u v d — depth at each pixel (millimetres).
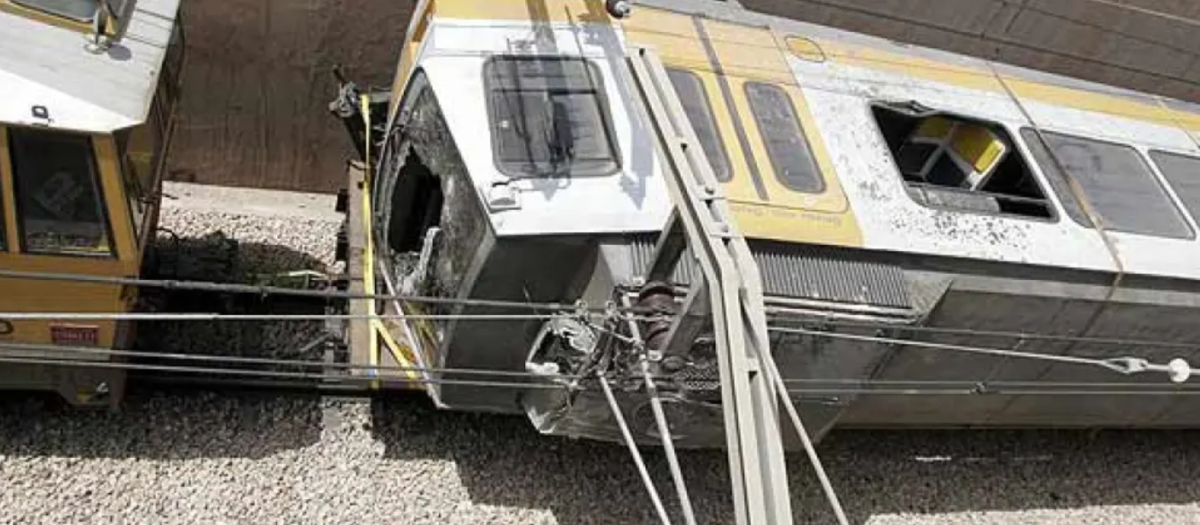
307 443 8391
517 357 7598
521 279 7176
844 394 8078
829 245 7562
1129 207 9062
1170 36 12711
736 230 5625
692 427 7754
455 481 8508
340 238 9938
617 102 7648
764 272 7375
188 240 9836
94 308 7090
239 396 8531
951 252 7938
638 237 7086
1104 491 10641
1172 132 10062
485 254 6961
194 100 10844
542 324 7316
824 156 8039
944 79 9336
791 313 7387
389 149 8320
